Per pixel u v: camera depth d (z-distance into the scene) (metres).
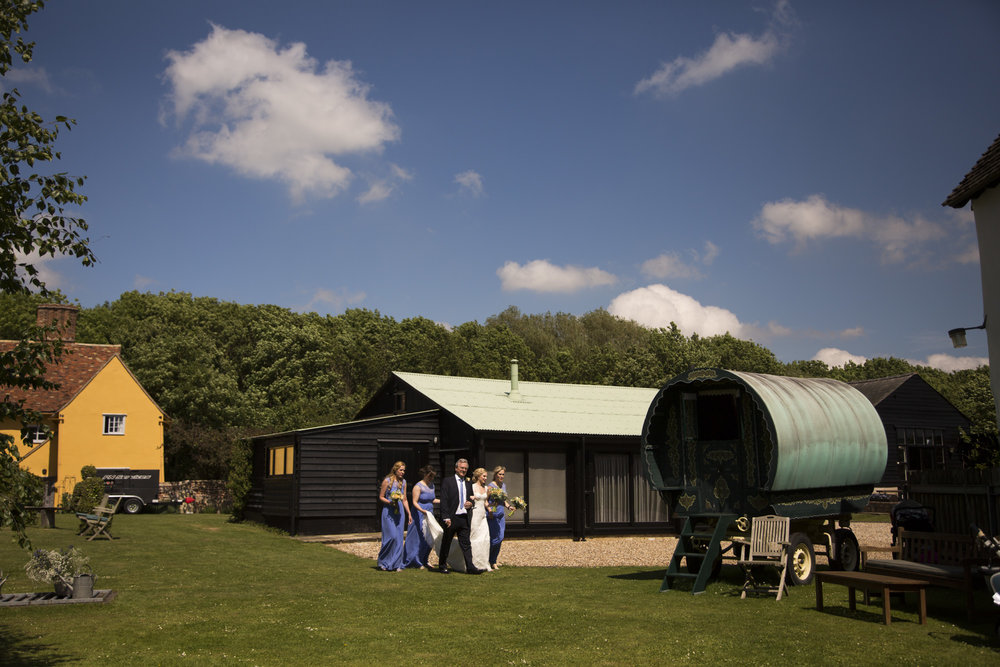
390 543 14.19
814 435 12.38
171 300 66.88
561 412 24.48
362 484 22.02
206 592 11.38
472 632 8.73
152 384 44.81
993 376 13.62
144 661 7.36
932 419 41.00
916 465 39.06
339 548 18.41
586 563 16.59
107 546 16.97
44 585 11.65
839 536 13.31
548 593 11.44
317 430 21.58
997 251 13.39
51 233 6.43
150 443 35.72
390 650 7.90
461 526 13.91
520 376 68.25
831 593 11.48
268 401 54.88
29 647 7.91
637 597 11.15
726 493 12.87
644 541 21.84
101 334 57.38
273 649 7.89
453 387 25.84
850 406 13.64
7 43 6.47
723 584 12.21
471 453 21.34
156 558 15.24
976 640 8.36
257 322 62.22
